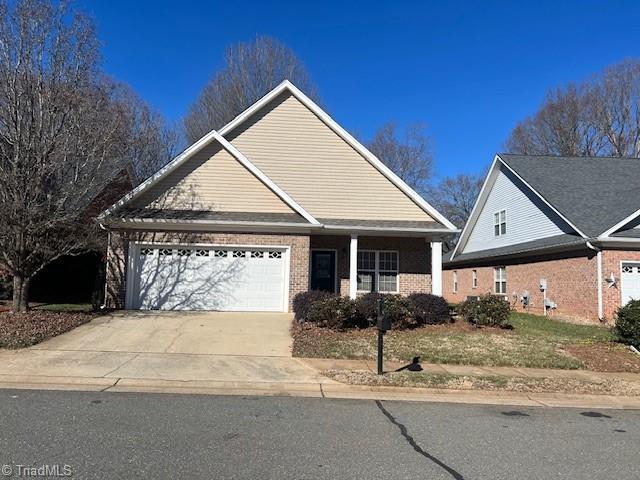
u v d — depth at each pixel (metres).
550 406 7.84
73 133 13.62
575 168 24.27
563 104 43.09
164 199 16.67
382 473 4.75
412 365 10.10
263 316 15.29
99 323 13.20
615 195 20.97
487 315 14.77
